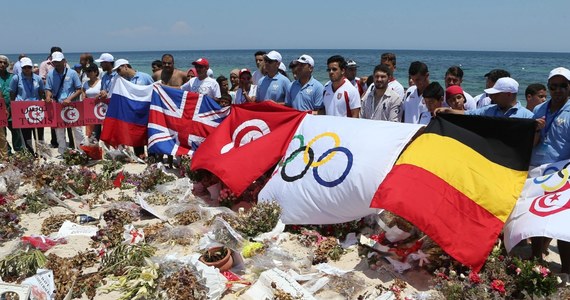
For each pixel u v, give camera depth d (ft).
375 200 19.80
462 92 24.13
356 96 27.91
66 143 42.52
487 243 18.54
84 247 21.98
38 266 19.24
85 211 26.40
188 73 41.73
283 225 23.36
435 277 18.78
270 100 29.60
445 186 19.54
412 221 18.83
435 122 21.83
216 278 17.75
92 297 17.65
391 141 22.59
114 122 35.32
